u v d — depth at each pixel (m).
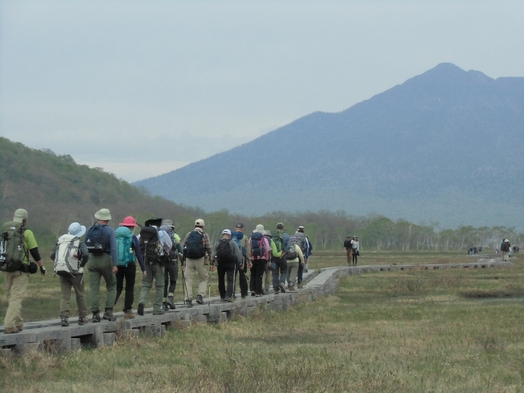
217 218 191.12
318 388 15.17
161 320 23.97
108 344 21.02
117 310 29.14
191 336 23.23
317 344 22.36
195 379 15.74
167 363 18.39
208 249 28.78
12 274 19.23
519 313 31.66
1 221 146.75
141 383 15.41
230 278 30.06
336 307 35.94
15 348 18.11
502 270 76.12
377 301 41.00
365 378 16.22
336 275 58.16
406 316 30.69
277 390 14.99
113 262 21.92
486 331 25.06
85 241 22.08
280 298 33.91
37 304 35.31
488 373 17.22
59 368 16.98
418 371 17.47
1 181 189.38
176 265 27.08
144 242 24.64
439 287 50.94
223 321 27.86
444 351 20.53
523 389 15.48
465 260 109.00
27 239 19.34
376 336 24.08
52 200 197.62
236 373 16.45
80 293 21.42
